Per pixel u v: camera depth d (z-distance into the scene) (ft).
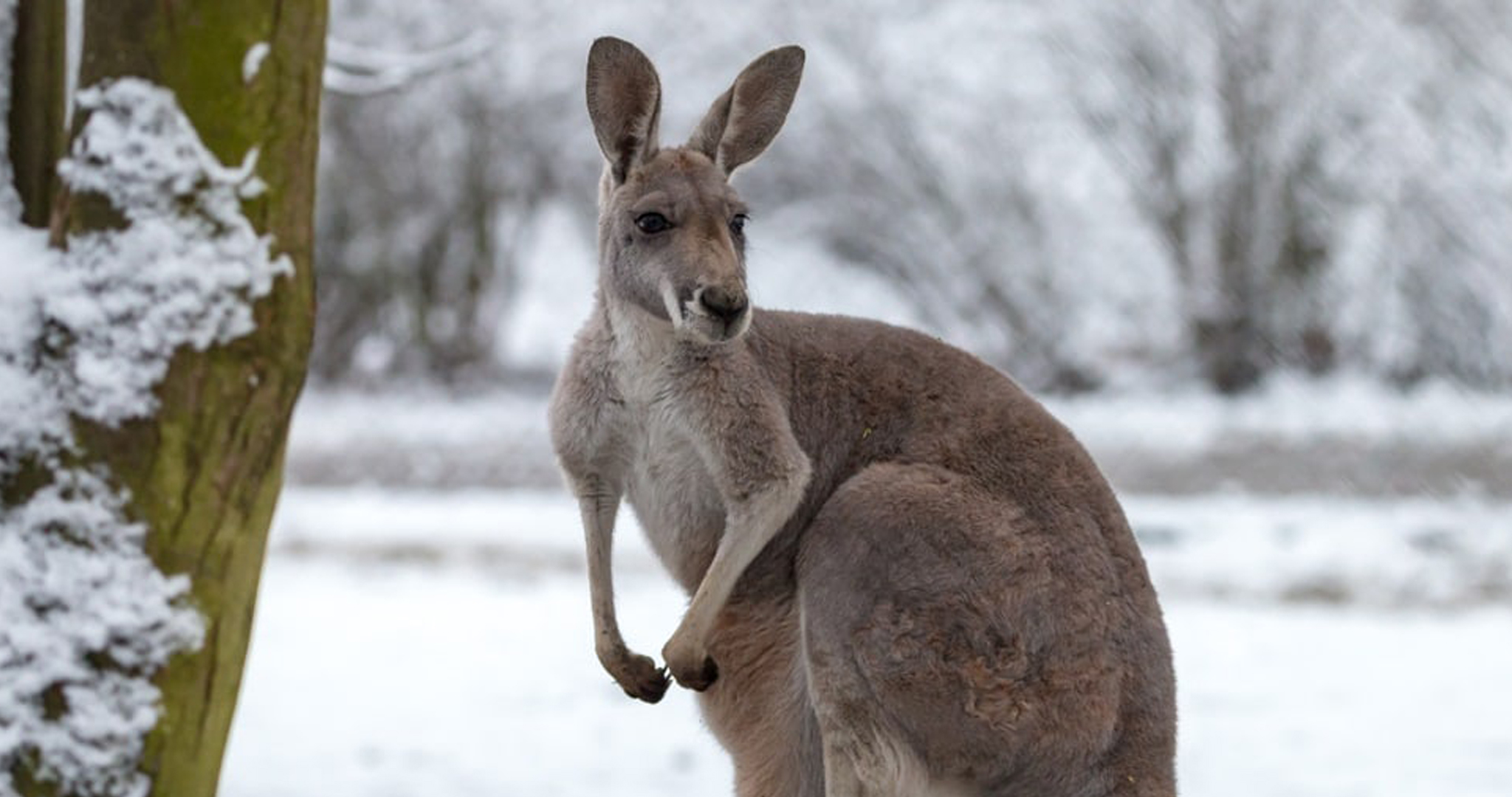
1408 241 95.55
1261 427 80.69
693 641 21.59
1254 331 95.55
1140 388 95.71
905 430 22.43
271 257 16.66
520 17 103.14
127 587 16.25
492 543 65.05
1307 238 95.66
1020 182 100.12
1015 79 101.14
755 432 22.07
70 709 16.24
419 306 108.88
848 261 102.06
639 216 22.13
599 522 23.17
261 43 16.51
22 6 17.71
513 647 49.21
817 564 21.52
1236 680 43.68
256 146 16.55
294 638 50.62
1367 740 38.06
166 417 16.28
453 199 108.17
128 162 16.31
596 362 22.82
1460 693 42.22
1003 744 20.74
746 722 23.16
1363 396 91.40
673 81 104.06
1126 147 97.50
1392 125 96.17
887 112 101.09
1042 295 98.84
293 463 82.74
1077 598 20.99
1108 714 20.81
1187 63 96.73
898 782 21.20
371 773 36.68
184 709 16.62
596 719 41.55
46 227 17.75
